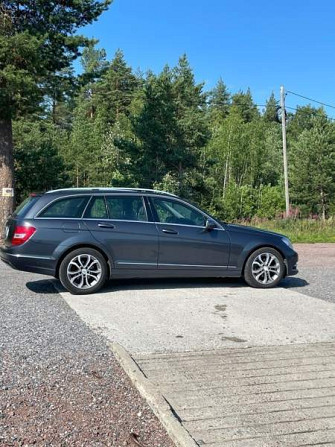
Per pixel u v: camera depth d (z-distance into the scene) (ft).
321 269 38.24
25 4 55.36
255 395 13.58
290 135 247.91
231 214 143.95
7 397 13.30
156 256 27.45
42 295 26.68
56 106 242.58
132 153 117.60
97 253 26.91
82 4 56.80
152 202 28.17
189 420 12.09
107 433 11.55
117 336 19.13
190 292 27.91
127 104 262.26
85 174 183.52
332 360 16.52
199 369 15.55
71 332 19.52
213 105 319.27
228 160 202.49
